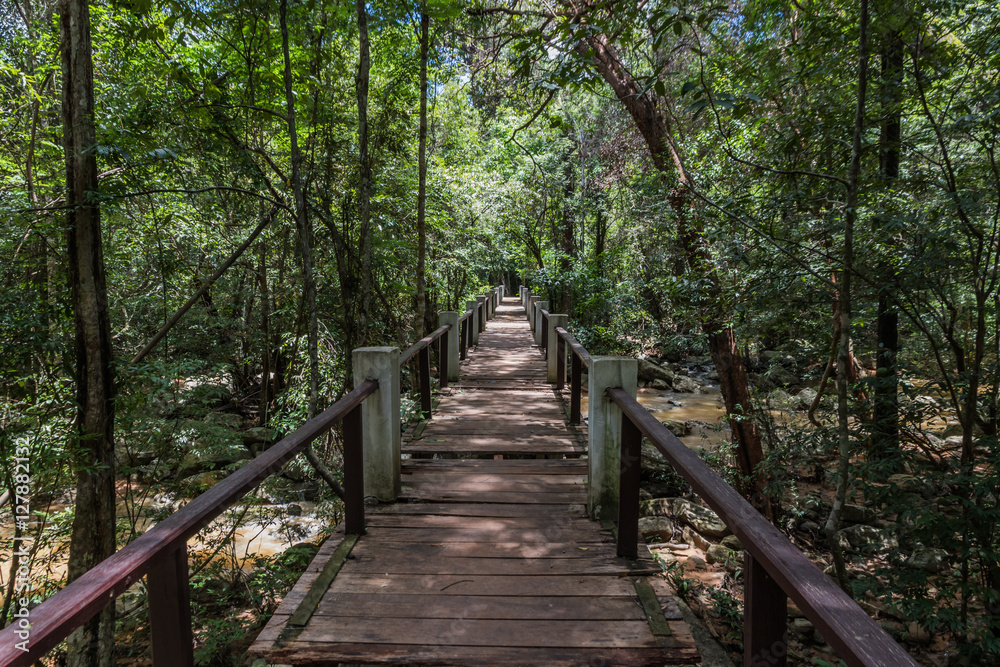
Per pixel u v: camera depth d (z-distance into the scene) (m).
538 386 7.98
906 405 4.61
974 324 4.75
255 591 5.37
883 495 4.12
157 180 6.06
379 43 8.20
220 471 8.02
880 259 4.27
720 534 6.35
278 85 6.44
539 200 16.92
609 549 3.10
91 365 4.22
